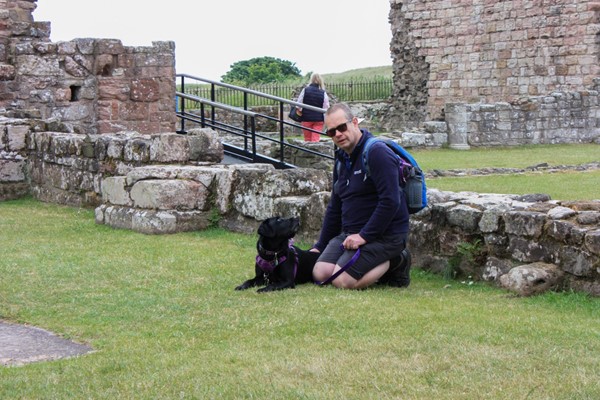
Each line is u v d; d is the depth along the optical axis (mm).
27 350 6176
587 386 5086
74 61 18766
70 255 9625
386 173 7836
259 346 6059
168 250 9922
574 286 7590
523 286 7617
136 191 11500
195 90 42312
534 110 31469
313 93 20719
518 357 5660
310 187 10867
